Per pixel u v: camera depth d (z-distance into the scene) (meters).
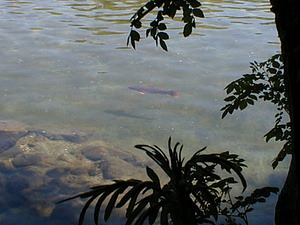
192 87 8.12
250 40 11.06
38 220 4.34
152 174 2.23
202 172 2.26
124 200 2.12
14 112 7.02
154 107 7.32
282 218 2.21
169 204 2.13
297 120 1.98
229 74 8.73
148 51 10.22
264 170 5.36
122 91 7.97
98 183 5.03
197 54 9.99
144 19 13.05
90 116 6.96
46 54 9.95
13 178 5.04
